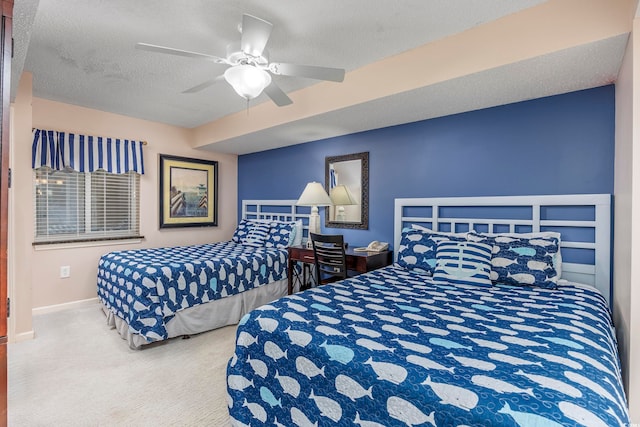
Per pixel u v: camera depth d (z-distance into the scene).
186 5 1.86
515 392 0.94
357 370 1.17
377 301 1.84
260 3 1.83
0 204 1.02
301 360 1.35
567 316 1.59
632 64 1.61
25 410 1.87
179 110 3.86
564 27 1.80
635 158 1.59
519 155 2.67
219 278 3.15
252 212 5.11
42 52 2.43
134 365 2.41
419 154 3.27
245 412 1.56
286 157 4.61
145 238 4.28
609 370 1.07
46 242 3.51
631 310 1.60
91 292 3.84
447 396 0.97
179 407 1.92
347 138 3.88
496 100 2.63
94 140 3.78
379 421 1.09
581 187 2.40
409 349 1.22
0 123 1.01
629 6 1.63
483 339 1.30
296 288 4.01
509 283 2.25
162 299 2.70
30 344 2.75
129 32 2.14
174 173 4.55
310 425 1.29
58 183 3.64
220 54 2.43
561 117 2.48
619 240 2.00
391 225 3.49
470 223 2.91
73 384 2.15
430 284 2.27
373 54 2.47
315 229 3.87
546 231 2.55
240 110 3.86
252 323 1.60
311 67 2.04
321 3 1.84
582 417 0.83
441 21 2.02
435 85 2.31
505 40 1.98
